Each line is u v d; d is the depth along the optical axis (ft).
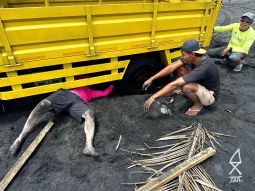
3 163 9.77
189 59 11.09
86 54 10.82
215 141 10.63
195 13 12.75
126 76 12.90
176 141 10.71
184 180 8.71
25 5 13.21
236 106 13.15
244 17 15.61
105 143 10.58
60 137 10.75
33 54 9.79
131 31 11.27
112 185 8.97
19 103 12.62
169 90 11.06
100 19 10.33
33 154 10.08
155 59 13.41
